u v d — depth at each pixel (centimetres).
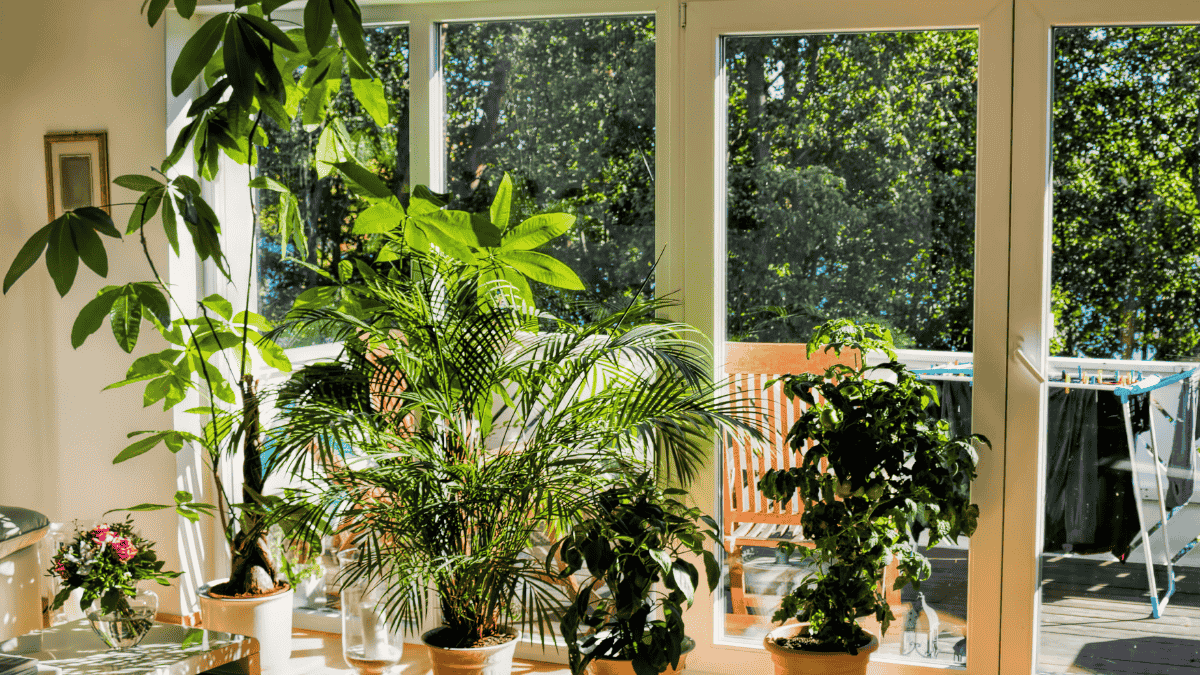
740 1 277
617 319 254
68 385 342
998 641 273
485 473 237
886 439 246
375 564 239
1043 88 259
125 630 233
